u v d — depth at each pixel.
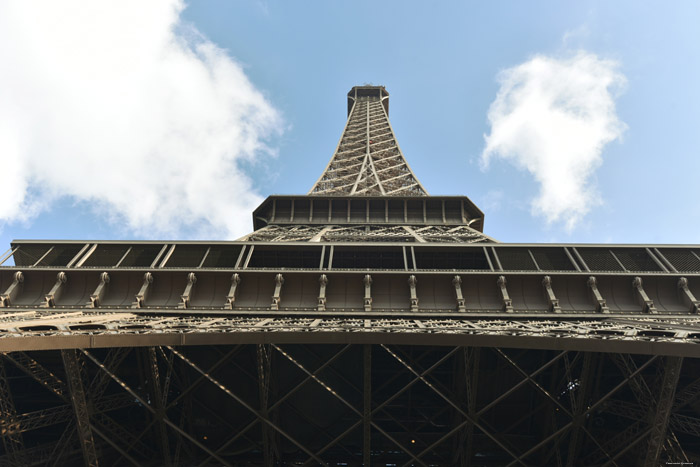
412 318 30.64
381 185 89.56
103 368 21.62
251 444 27.95
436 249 36.75
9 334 19.28
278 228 66.88
